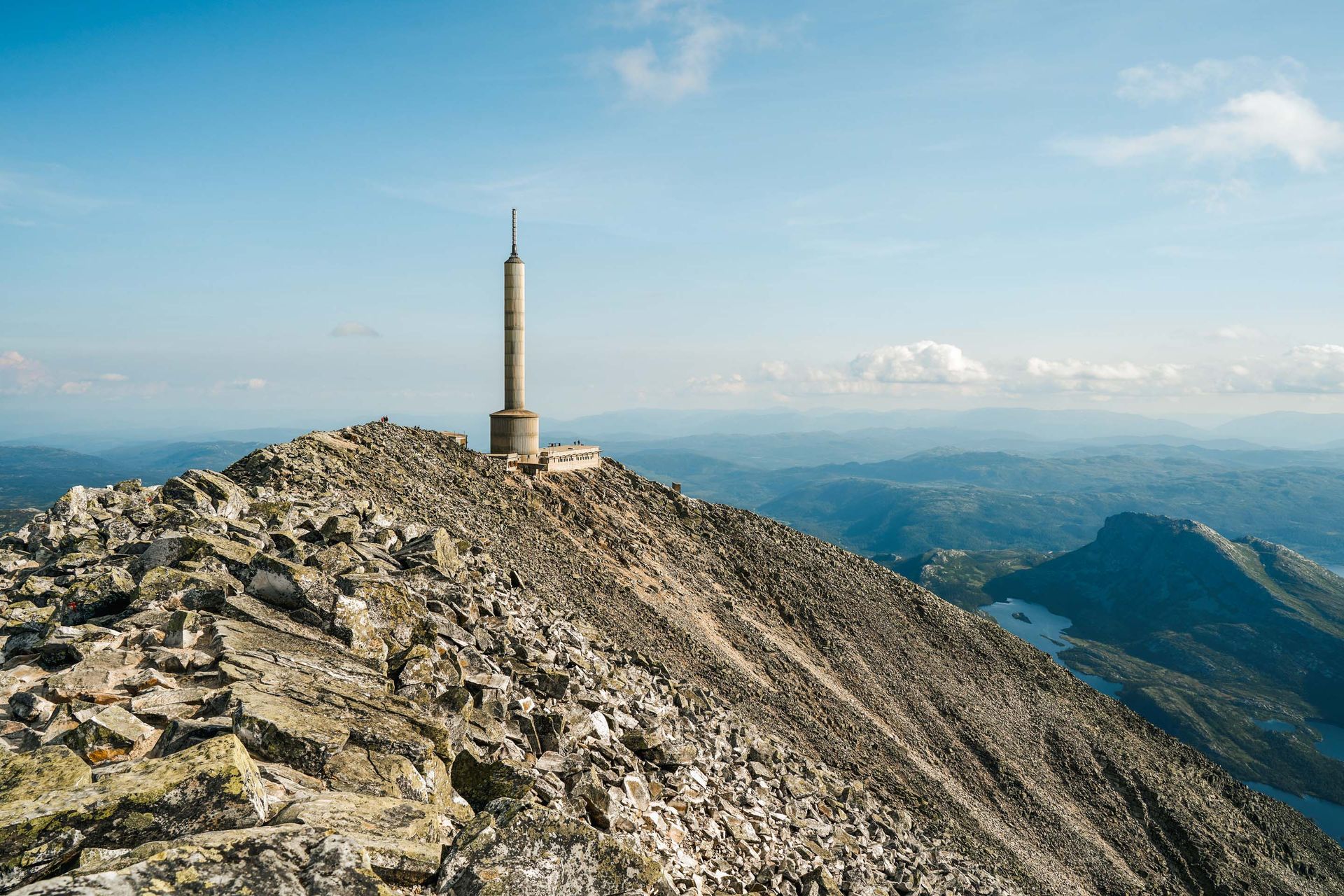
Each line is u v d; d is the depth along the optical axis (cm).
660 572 8294
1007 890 4634
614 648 4134
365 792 1266
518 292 9719
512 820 1091
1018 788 8281
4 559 2469
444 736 1581
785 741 5975
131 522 2798
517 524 7269
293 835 939
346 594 2131
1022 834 7494
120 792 963
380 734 1437
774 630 8606
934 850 4569
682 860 2086
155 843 866
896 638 10075
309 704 1461
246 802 1019
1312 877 9706
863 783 6062
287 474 5344
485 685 2158
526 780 1650
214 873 838
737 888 2230
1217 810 10125
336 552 2462
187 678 1541
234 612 1873
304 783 1209
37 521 2678
